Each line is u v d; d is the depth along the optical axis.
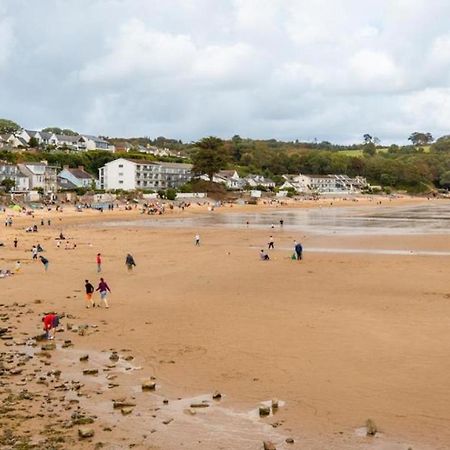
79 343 25.16
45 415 17.09
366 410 17.56
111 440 15.48
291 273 45.00
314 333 26.41
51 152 191.62
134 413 17.42
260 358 22.83
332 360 22.41
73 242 69.88
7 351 23.84
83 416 17.05
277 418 17.06
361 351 23.48
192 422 16.78
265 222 109.19
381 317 29.36
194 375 20.94
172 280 42.00
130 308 32.38
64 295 36.28
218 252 60.03
